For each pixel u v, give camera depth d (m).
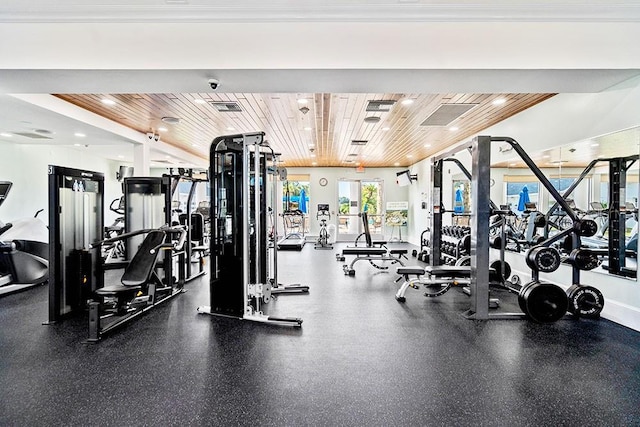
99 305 3.25
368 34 3.27
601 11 3.19
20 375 2.59
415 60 3.26
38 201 8.27
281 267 7.11
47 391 2.36
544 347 3.11
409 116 5.54
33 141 7.19
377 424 2.02
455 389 2.40
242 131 6.68
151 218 5.47
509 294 5.06
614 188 4.11
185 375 2.58
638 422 2.04
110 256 6.74
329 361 2.83
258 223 3.99
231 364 2.77
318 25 3.26
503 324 3.72
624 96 3.62
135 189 5.48
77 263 4.10
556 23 3.25
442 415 2.11
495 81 3.59
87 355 2.93
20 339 3.29
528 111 5.12
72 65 3.26
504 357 2.91
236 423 2.02
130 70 3.28
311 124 6.06
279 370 2.67
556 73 3.37
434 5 3.15
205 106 5.05
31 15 3.19
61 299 3.88
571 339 3.29
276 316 3.98
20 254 5.22
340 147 8.33
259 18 3.22
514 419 2.07
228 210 4.06
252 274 4.38
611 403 2.24
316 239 11.91
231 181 4.05
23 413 2.11
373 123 5.98
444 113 5.36
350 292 5.11
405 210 12.51
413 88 3.82
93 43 3.25
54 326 3.67
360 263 7.67
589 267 3.87
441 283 4.70
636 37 3.25
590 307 3.88
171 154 8.31
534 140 4.99
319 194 12.68
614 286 3.90
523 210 5.71
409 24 3.26
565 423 2.04
